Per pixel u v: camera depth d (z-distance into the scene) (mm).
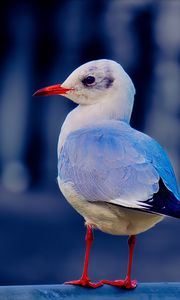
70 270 15898
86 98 7180
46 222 20734
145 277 15500
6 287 5836
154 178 6176
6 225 20172
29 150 30734
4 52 30656
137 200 6129
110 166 6395
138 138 6520
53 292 5938
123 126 6809
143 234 19531
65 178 6684
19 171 30125
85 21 29703
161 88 30312
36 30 30094
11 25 29984
